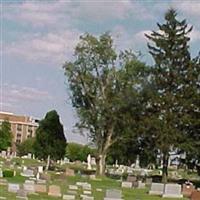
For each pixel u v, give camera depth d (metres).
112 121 67.88
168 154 63.44
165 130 61.81
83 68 67.62
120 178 63.62
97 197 34.41
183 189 47.38
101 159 68.56
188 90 64.00
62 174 56.97
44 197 32.28
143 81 66.19
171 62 65.38
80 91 68.25
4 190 33.53
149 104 65.00
